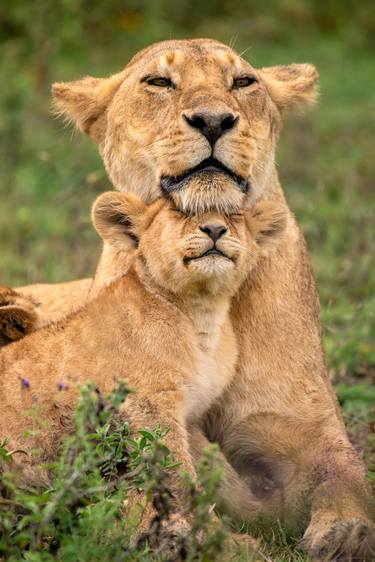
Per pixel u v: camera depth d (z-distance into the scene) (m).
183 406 9.29
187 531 7.93
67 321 9.62
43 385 9.21
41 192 20.19
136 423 8.99
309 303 10.67
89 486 7.85
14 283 15.62
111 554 7.51
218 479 7.62
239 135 9.48
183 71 10.04
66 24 27.28
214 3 30.42
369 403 12.19
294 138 23.47
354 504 9.25
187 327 9.34
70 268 16.28
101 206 9.77
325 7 31.55
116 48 27.78
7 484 7.67
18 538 7.45
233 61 10.20
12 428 9.16
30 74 25.41
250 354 10.05
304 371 10.17
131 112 10.30
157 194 10.04
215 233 9.10
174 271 9.19
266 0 31.06
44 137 22.42
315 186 20.50
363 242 16.91
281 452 10.12
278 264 10.32
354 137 23.59
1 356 9.60
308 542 8.91
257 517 9.40
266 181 10.52
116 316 9.32
